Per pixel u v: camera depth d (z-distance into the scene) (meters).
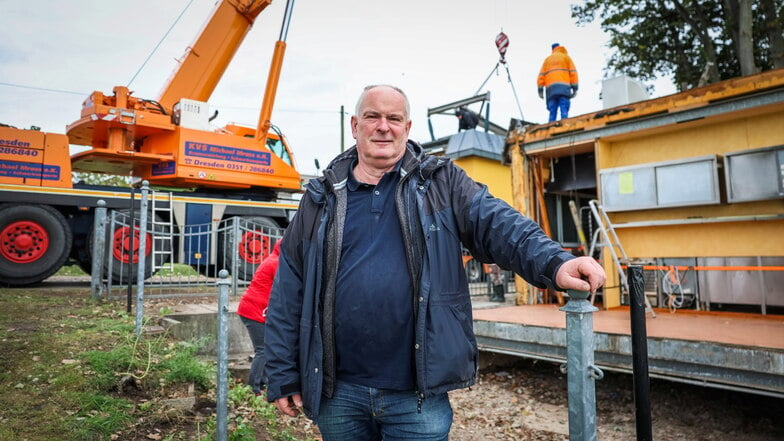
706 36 14.48
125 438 3.08
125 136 8.86
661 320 5.34
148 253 8.88
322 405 1.83
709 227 6.10
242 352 5.77
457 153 13.55
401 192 1.80
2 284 8.16
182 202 9.30
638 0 16.02
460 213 1.77
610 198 6.70
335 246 1.80
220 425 2.95
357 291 1.73
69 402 3.30
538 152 7.52
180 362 4.18
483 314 5.93
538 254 1.50
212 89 10.02
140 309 4.88
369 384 1.74
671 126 6.18
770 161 5.48
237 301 7.03
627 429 4.31
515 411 4.78
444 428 1.74
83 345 4.34
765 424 4.23
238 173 9.70
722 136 6.01
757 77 5.31
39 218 8.20
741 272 5.82
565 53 8.50
